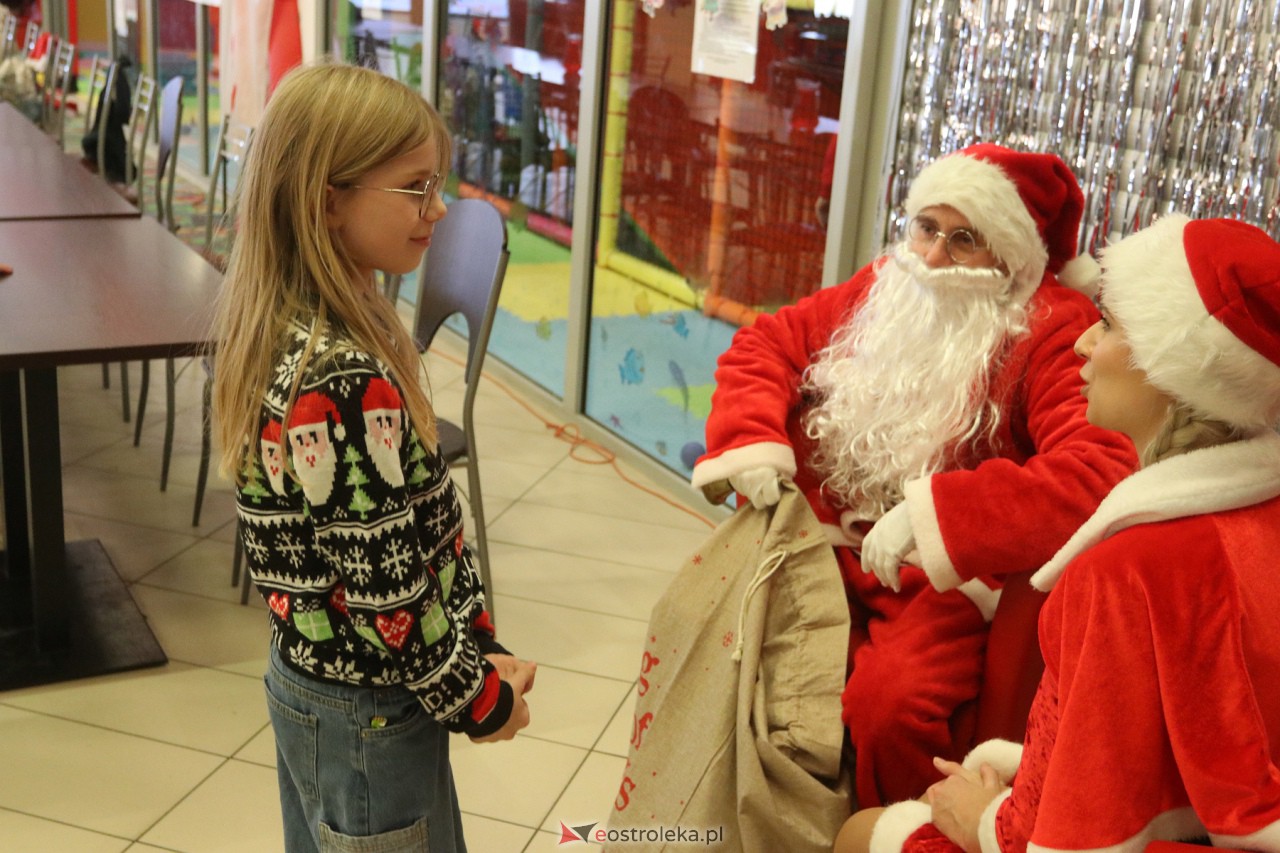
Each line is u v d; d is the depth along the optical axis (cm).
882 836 141
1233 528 106
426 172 120
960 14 241
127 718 241
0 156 394
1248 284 103
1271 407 107
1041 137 228
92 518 326
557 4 394
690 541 337
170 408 339
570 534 336
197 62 701
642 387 382
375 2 515
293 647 124
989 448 189
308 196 116
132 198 474
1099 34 215
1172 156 208
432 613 119
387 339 121
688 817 173
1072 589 110
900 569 190
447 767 138
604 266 393
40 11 894
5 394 271
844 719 174
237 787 222
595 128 380
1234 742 101
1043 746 115
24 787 217
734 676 176
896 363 192
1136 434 116
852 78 277
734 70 321
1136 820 105
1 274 257
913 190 193
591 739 244
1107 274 115
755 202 321
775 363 205
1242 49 196
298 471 113
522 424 418
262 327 117
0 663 252
